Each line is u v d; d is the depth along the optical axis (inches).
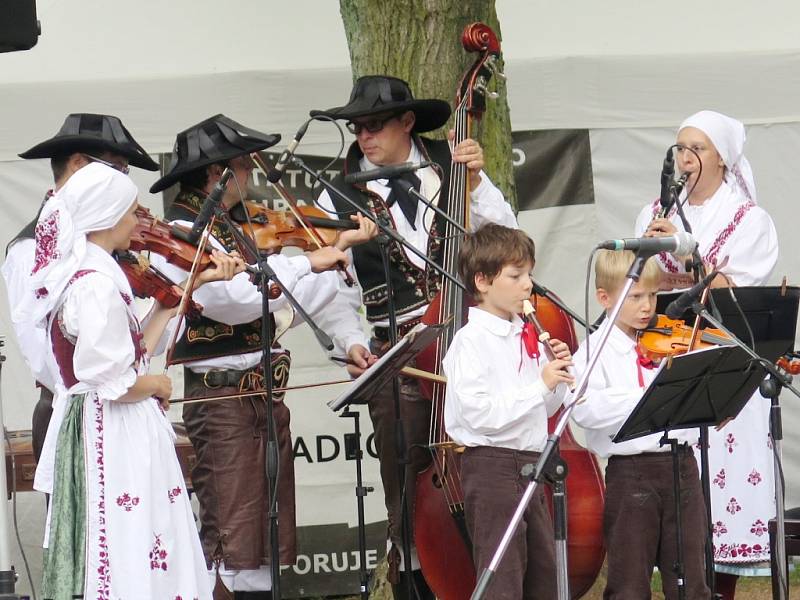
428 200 280.1
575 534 254.8
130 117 362.0
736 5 386.3
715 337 260.4
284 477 284.5
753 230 307.7
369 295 285.9
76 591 220.8
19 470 321.7
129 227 234.5
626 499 256.2
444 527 256.5
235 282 265.6
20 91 358.0
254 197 370.0
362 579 254.7
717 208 310.8
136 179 366.6
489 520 232.7
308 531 378.0
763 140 378.3
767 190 379.6
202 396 276.2
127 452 226.5
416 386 274.5
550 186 379.6
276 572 243.8
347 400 229.6
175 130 363.6
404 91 281.0
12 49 275.4
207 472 277.6
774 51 374.9
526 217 380.5
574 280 382.0
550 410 246.5
